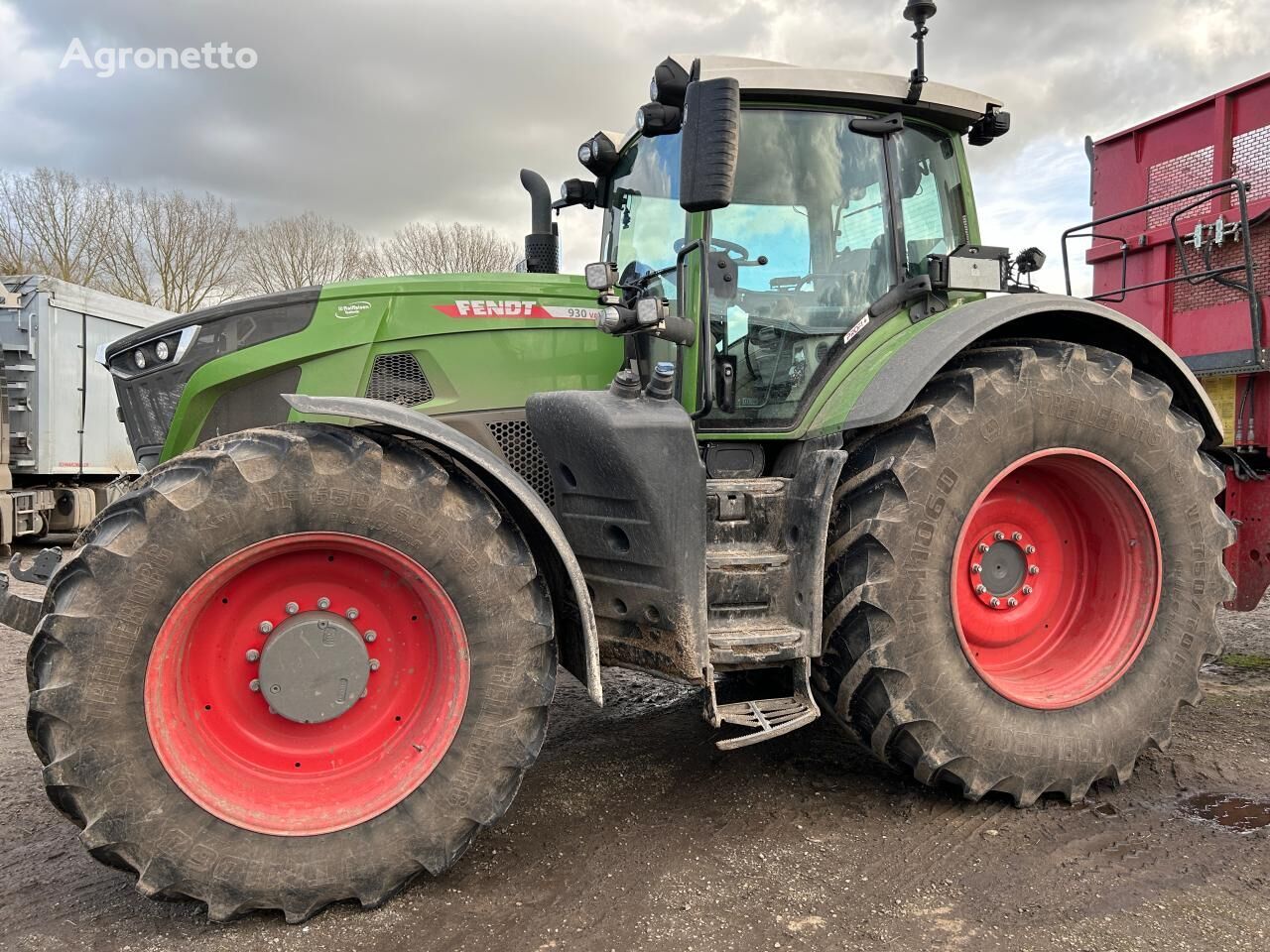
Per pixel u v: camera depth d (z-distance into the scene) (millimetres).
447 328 3297
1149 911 2426
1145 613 3252
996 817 3033
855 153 3406
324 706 2588
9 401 10102
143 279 29906
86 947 2348
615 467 2781
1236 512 4438
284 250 30594
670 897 2547
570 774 3463
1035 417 3086
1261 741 3662
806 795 3238
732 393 3285
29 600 2719
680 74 3062
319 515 2496
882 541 2887
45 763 2340
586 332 3432
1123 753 3154
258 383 3193
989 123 3594
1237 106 4434
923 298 3492
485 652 2609
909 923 2395
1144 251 4984
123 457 11586
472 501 2660
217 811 2410
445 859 2562
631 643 2963
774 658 2881
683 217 3336
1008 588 3359
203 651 2551
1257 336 4086
